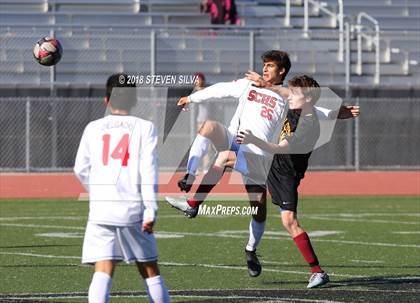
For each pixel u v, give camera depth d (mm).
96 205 13469
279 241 27438
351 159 51375
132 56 52656
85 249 13578
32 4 57000
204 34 54219
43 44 21719
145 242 13633
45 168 48125
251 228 19984
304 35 56719
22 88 48500
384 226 31625
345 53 57188
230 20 57531
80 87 49062
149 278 13820
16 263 22547
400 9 63812
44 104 48219
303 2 62188
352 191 44906
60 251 24828
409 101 52344
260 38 55094
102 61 52219
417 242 27250
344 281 19969
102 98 48938
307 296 17906
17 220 32969
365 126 51906
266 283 19688
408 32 54750
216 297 17766
